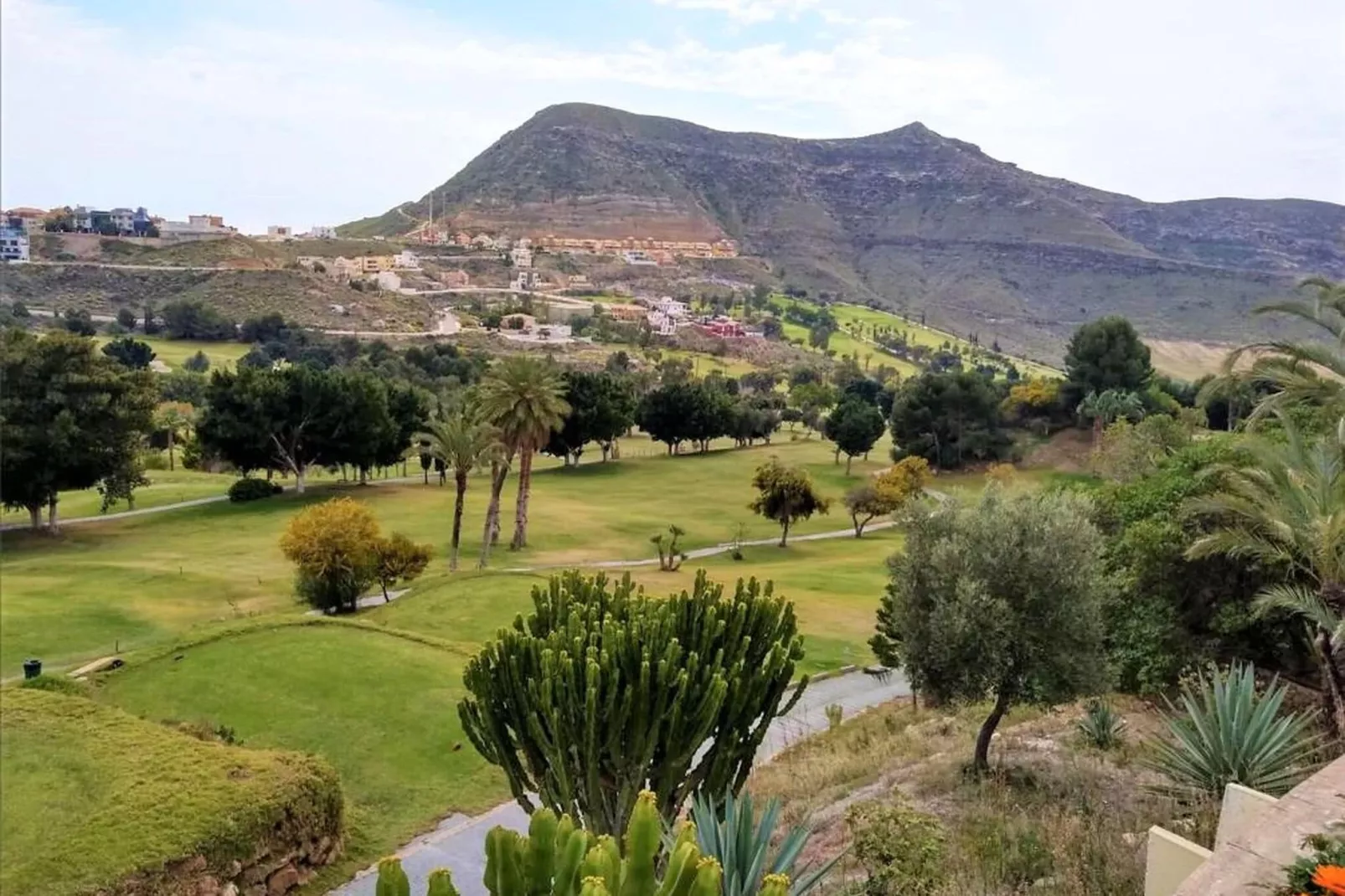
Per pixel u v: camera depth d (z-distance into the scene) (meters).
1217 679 10.42
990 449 74.88
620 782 9.65
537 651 10.05
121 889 11.31
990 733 13.38
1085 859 8.51
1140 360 76.00
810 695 24.23
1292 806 6.60
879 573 44.28
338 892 13.56
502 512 56.44
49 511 53.75
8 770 14.25
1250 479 15.49
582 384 73.38
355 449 59.12
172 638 26.58
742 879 7.21
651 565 45.19
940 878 8.41
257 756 14.89
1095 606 12.95
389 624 28.33
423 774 17.14
